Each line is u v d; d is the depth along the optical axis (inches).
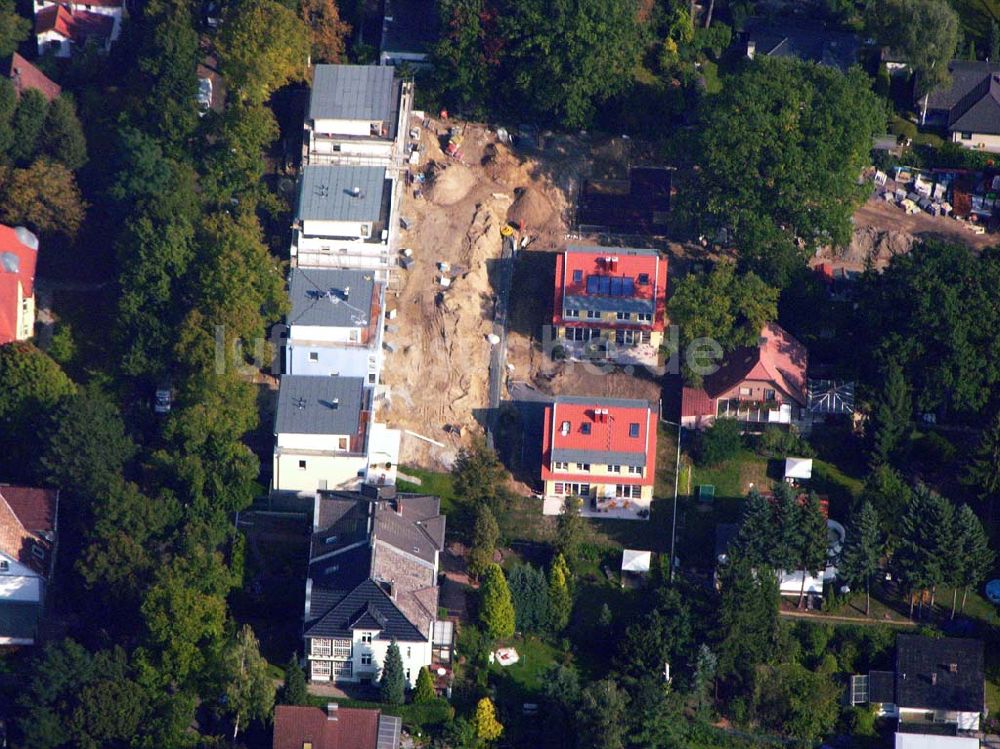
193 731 7495.1
